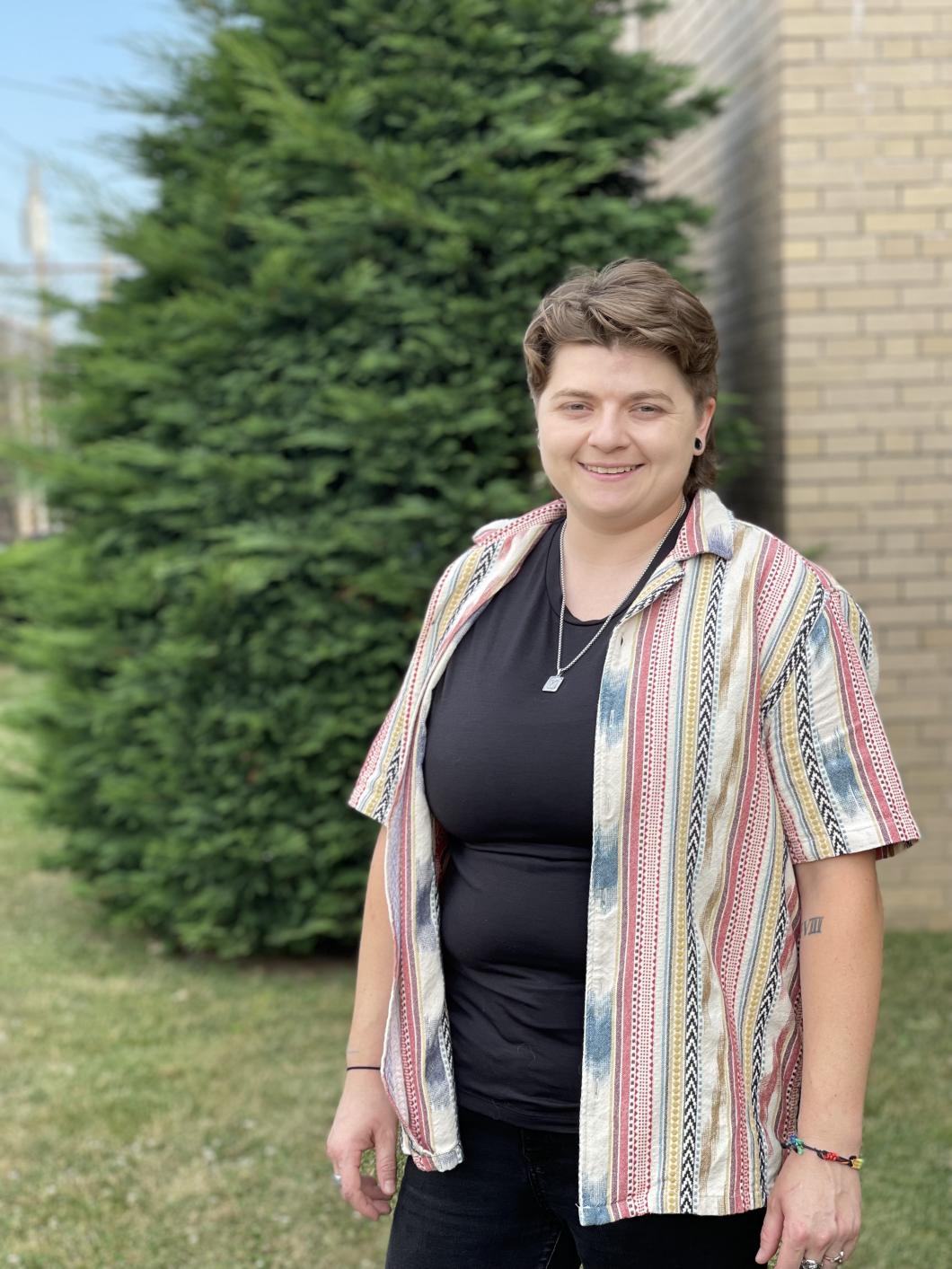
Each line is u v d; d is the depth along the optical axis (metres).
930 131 4.63
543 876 1.50
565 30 4.40
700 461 1.62
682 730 1.41
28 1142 3.34
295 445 4.37
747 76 5.01
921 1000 4.19
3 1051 3.94
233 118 4.57
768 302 4.85
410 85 4.34
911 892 4.88
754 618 1.44
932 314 4.70
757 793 1.43
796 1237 1.37
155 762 4.52
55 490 4.81
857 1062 1.40
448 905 1.60
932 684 4.80
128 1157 3.27
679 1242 1.45
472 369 4.30
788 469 4.75
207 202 4.48
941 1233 2.85
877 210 4.66
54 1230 2.93
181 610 4.39
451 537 4.27
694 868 1.42
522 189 4.22
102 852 4.74
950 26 4.59
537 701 1.50
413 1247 1.63
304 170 4.38
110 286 4.89
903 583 4.77
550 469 1.55
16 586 5.19
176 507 4.45
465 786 1.52
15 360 5.16
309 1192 3.11
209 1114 3.51
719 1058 1.42
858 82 4.62
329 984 4.52
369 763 1.75
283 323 4.42
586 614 1.54
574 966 1.50
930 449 4.74
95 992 4.44
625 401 1.48
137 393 4.72
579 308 1.49
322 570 4.28
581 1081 1.47
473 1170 1.59
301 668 4.33
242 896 4.56
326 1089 3.65
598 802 1.43
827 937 1.42
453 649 1.60
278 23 4.53
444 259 4.26
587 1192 1.44
